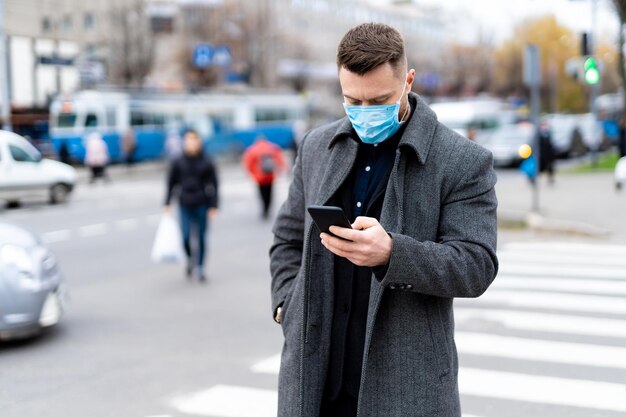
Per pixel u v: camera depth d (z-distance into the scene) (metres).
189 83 47.44
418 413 2.17
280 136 40.94
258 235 13.55
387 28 2.18
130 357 6.15
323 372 2.31
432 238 2.21
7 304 6.29
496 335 6.50
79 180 28.00
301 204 2.54
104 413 4.91
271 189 15.88
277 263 2.56
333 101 70.44
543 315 7.16
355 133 2.36
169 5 46.22
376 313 2.16
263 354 6.18
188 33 48.28
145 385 5.44
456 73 74.12
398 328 2.19
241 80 51.03
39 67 37.84
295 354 2.33
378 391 2.20
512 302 7.73
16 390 5.38
